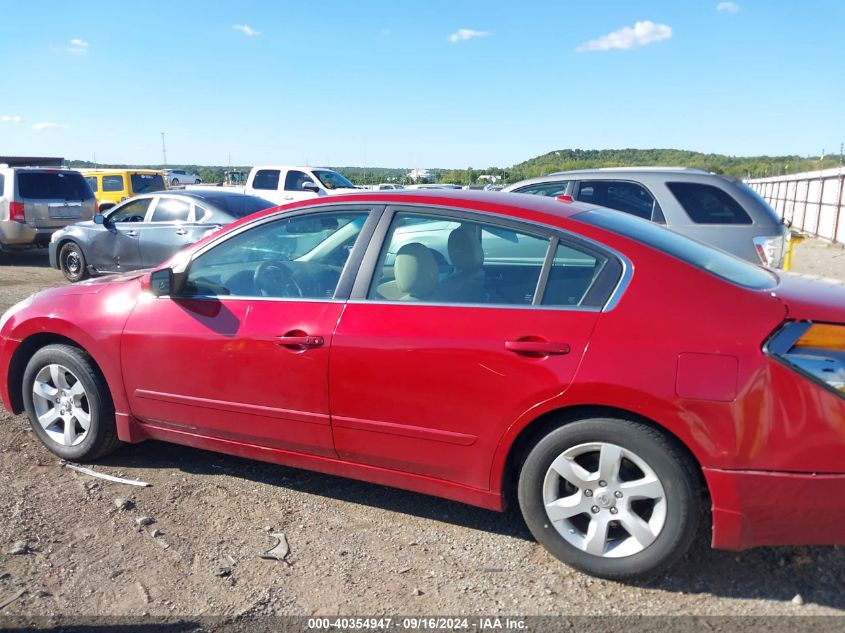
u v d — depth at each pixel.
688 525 2.97
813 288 3.23
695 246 3.61
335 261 3.76
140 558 3.35
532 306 3.23
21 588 3.09
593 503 3.12
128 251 11.53
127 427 4.23
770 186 42.78
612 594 3.07
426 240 3.58
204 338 3.88
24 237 13.99
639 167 7.64
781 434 2.80
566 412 3.16
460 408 3.28
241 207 11.26
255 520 3.73
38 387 4.46
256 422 3.82
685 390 2.88
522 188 7.99
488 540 3.54
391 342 3.40
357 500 3.97
